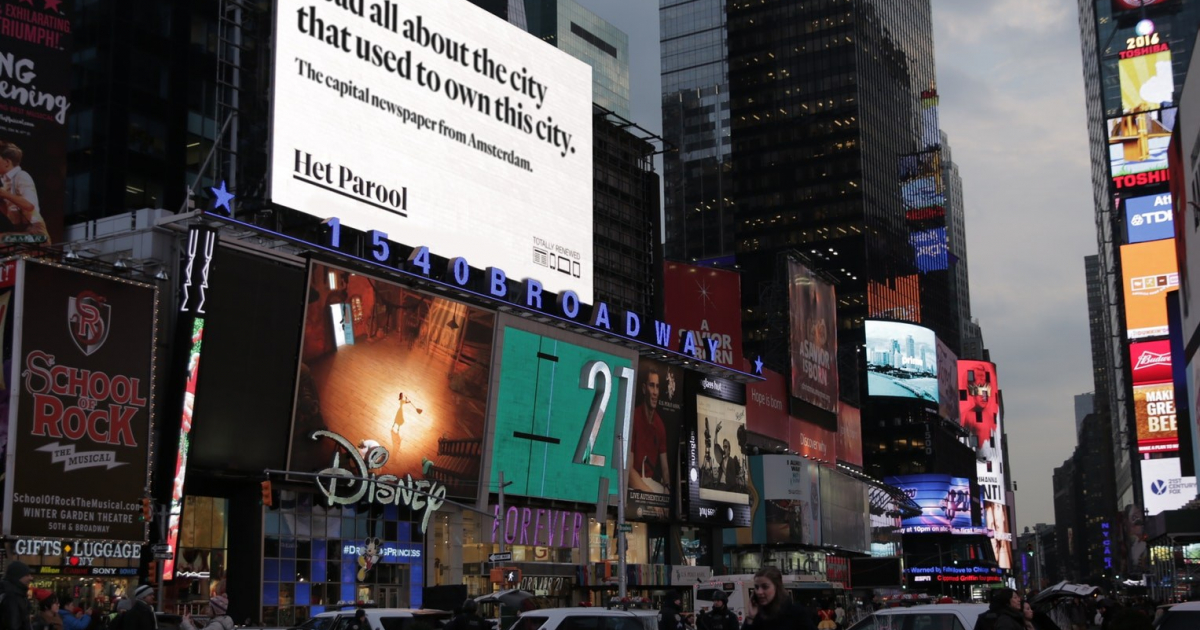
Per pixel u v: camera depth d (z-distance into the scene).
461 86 87.88
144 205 96.88
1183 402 120.94
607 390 97.44
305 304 70.00
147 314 62.16
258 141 77.62
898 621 28.56
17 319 56.16
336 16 77.12
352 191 77.25
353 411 73.44
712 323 124.75
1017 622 21.56
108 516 58.84
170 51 101.50
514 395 87.06
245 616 67.44
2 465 55.25
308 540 72.06
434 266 84.56
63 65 77.38
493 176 90.19
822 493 140.50
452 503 65.00
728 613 37.78
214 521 68.88
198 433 64.19
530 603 38.59
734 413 119.62
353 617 34.59
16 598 15.39
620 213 137.25
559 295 94.50
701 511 110.94
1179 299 111.94
